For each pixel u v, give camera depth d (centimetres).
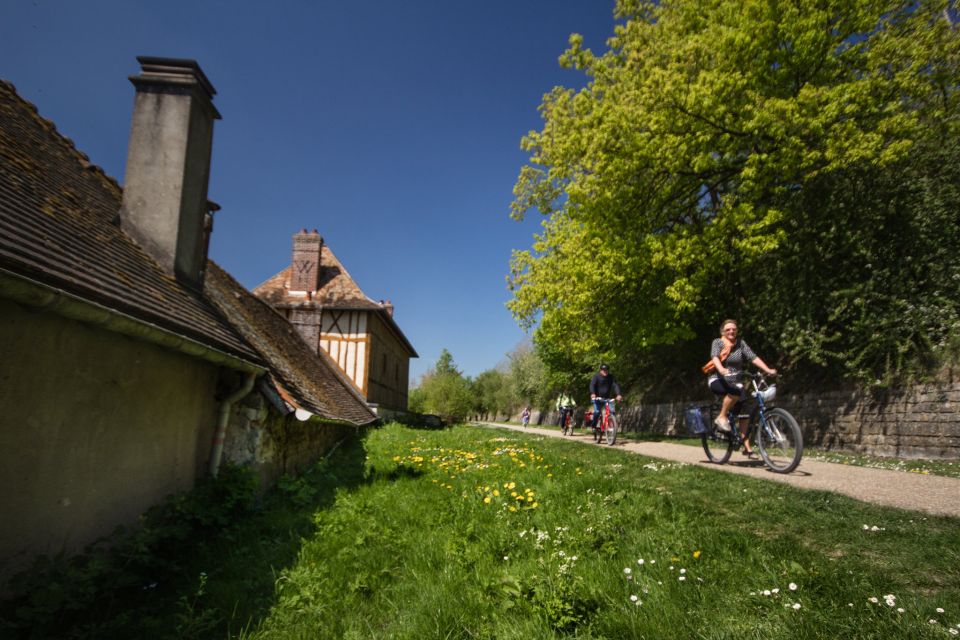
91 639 239
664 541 316
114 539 343
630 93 1270
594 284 1420
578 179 1481
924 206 1117
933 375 964
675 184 1459
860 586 236
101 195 543
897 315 1059
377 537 379
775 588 236
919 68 1102
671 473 573
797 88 1319
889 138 1133
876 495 433
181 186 541
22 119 492
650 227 1516
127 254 454
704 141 1238
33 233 307
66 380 303
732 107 1216
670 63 1253
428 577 294
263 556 351
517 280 1906
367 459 841
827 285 1223
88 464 322
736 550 297
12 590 254
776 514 365
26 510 272
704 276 1334
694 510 390
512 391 5038
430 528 398
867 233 1172
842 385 1170
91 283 319
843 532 318
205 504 425
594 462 717
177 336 380
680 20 1425
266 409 570
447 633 230
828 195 1300
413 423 2634
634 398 2302
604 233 1468
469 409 4381
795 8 1173
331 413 839
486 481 567
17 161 399
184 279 553
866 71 1241
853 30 1225
